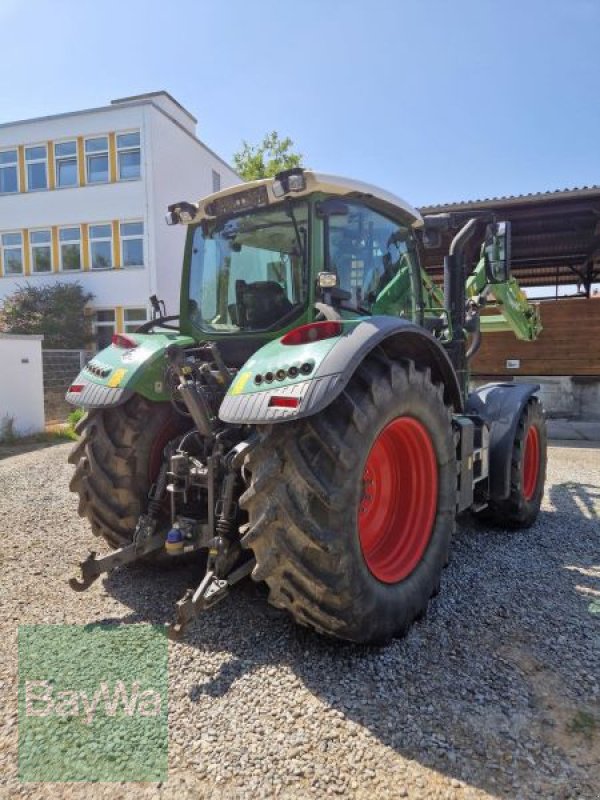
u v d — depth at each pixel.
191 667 2.33
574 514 4.79
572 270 14.91
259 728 1.98
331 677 2.27
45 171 17.81
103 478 3.11
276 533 2.22
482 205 9.23
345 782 1.75
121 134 16.97
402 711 2.07
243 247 3.20
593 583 3.25
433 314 4.36
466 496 3.39
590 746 1.91
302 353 2.33
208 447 2.81
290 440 2.26
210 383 2.84
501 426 4.02
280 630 2.62
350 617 2.29
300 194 2.85
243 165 24.31
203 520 2.75
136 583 3.15
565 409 9.88
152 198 16.88
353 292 3.18
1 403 8.95
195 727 1.98
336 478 2.25
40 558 3.54
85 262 17.72
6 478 6.02
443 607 2.93
